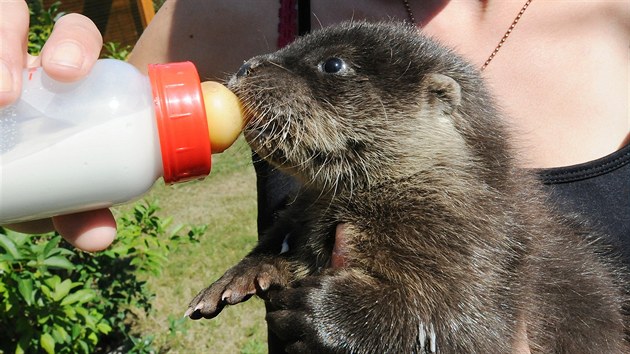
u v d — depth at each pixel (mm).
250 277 389
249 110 379
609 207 432
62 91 308
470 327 358
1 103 292
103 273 769
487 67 465
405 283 362
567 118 452
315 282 359
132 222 762
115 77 315
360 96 392
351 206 397
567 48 460
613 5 467
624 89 459
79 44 309
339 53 396
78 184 307
